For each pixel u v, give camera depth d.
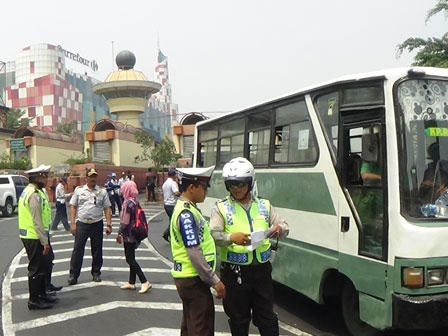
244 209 3.62
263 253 3.64
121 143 31.52
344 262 4.48
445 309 3.74
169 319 5.50
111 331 5.11
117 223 15.36
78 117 97.50
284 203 5.68
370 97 4.26
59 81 91.06
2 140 34.16
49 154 32.03
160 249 10.55
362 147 4.15
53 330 5.16
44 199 6.03
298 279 5.32
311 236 5.06
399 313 3.75
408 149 3.94
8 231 14.23
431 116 4.05
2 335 5.02
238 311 3.66
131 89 46.03
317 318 5.50
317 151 4.99
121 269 8.35
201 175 3.56
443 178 3.99
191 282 3.49
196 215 3.48
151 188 25.16
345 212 4.48
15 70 104.94
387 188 3.96
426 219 3.84
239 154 7.32
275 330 3.69
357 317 4.61
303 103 5.35
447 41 14.46
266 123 6.34
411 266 3.74
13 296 6.62
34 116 89.81
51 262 6.52
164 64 151.62
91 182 7.20
